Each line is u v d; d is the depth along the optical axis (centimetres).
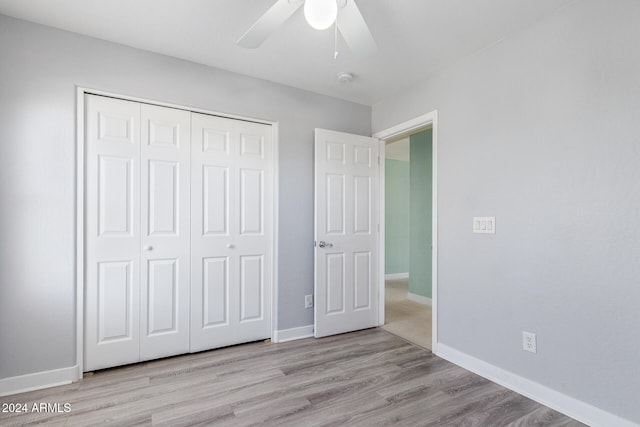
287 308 294
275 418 176
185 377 221
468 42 224
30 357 203
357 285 322
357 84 293
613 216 166
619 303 163
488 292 225
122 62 232
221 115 270
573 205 181
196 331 261
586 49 176
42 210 206
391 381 218
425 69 263
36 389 204
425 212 443
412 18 198
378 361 250
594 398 171
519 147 208
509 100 214
